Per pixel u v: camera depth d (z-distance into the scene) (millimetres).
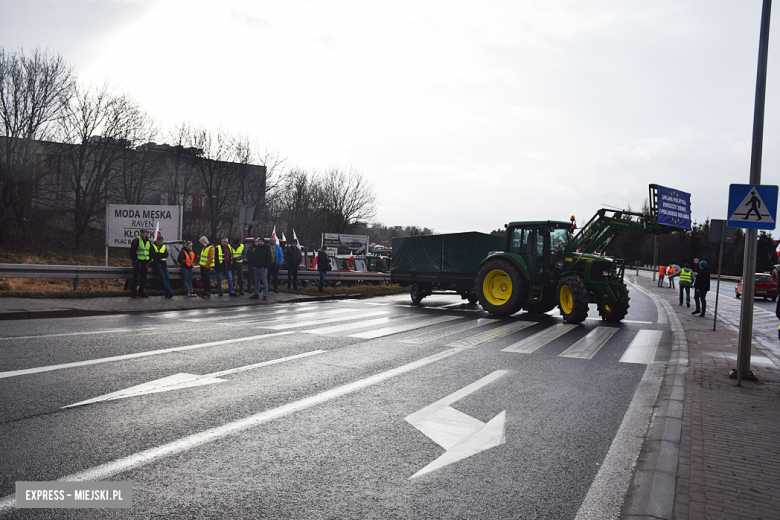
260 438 4355
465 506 3293
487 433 4719
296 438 4395
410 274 19438
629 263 94062
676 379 7078
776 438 4652
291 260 20391
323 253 21203
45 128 31562
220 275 16812
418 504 3293
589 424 5102
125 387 5691
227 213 43031
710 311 19312
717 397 6141
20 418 4562
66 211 33344
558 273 14703
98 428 4406
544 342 10172
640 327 13219
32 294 13258
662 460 4070
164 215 18219
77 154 33562
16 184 30422
